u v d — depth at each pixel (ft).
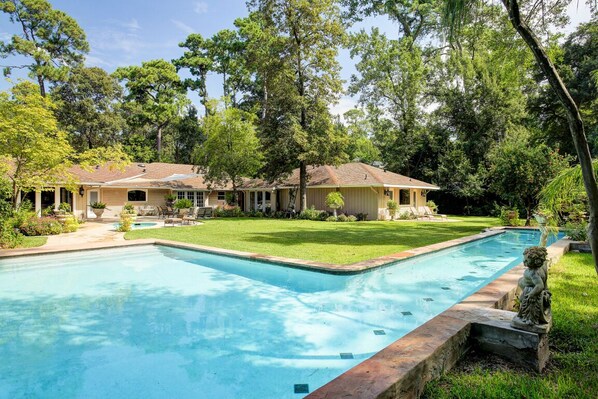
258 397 12.48
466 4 13.78
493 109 106.32
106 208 87.35
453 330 12.17
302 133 80.74
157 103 142.92
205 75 151.74
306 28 81.66
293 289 26.23
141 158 141.90
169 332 18.33
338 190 89.61
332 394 8.43
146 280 29.35
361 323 19.29
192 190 98.68
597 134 57.52
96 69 129.80
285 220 80.48
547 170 54.29
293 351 16.01
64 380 13.62
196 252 39.78
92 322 19.79
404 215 88.58
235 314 20.94
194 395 12.58
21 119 48.11
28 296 24.86
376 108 125.80
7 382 13.55
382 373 9.41
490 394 9.77
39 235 51.19
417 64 116.16
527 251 12.11
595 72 29.63
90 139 129.49
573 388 9.98
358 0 105.91
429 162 121.90
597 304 17.69
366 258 33.09
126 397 12.50
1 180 40.47
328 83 84.02
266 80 86.43
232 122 84.84
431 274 30.48
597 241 12.33
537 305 11.64
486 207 105.70
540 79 71.26
